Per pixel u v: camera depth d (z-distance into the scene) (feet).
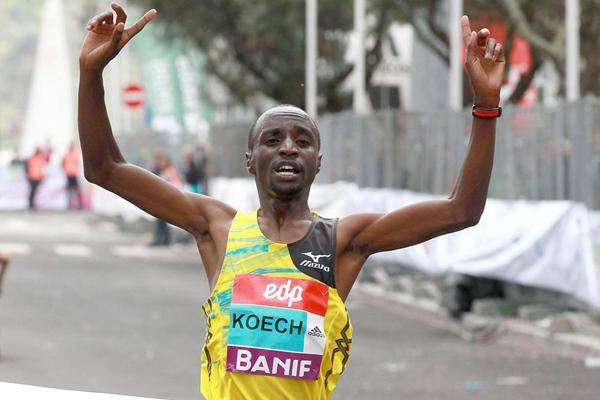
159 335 127.24
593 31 208.33
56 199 412.98
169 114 322.34
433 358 115.14
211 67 287.89
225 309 35.32
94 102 35.94
